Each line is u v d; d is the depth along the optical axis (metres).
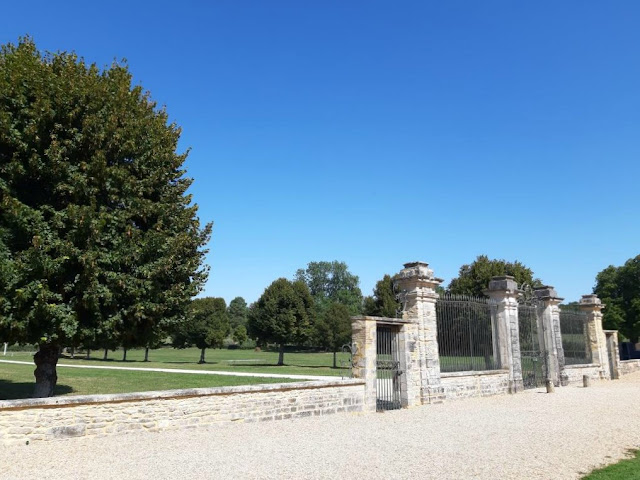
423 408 14.05
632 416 12.87
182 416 10.23
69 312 11.95
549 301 21.91
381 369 14.16
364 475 7.08
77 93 12.73
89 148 12.70
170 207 14.36
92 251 11.90
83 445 8.66
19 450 8.17
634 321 39.41
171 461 7.76
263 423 11.16
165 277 14.33
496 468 7.49
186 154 15.78
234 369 31.30
